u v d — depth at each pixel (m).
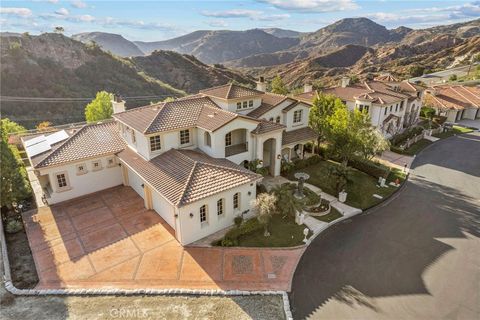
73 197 28.36
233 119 26.92
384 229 24.64
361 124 31.67
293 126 36.28
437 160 40.19
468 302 17.44
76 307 16.88
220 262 20.38
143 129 25.81
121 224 24.44
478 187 32.50
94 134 30.58
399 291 18.23
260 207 22.20
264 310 16.77
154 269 19.66
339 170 29.20
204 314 16.48
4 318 16.09
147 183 23.69
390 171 35.38
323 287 18.48
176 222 21.72
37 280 18.77
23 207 26.98
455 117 59.28
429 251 21.95
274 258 20.89
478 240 23.25
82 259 20.58
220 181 22.97
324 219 25.70
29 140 32.16
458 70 113.81
